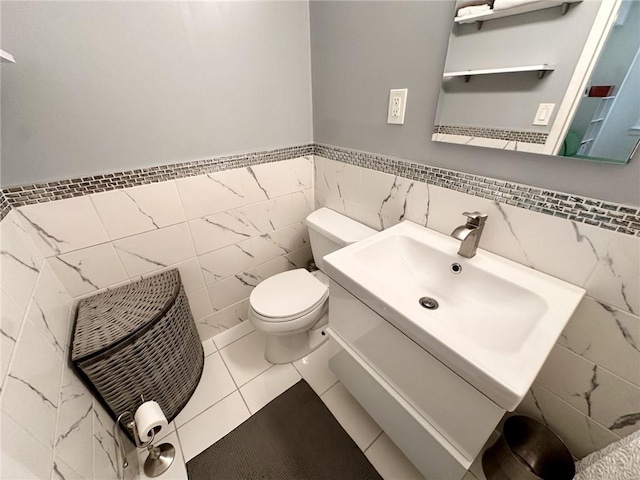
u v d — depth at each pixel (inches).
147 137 42.7
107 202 42.3
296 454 44.1
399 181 46.0
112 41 36.0
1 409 20.7
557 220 30.5
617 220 26.6
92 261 43.8
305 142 60.6
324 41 49.7
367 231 53.2
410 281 40.6
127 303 43.8
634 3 21.7
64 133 36.7
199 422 48.6
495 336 30.0
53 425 26.6
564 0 24.6
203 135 47.4
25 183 36.0
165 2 37.8
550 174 29.9
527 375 21.4
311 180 65.1
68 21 32.9
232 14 43.1
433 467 34.4
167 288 47.1
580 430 37.0
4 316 25.1
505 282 32.6
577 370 34.4
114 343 36.3
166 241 50.1
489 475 39.6
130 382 40.1
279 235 65.7
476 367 22.3
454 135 36.5
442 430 30.9
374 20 40.4
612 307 29.2
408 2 35.7
